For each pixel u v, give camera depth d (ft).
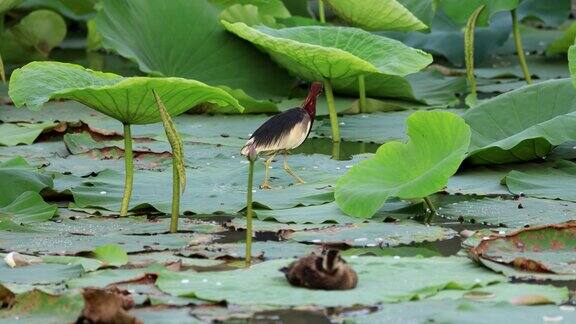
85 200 39.96
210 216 38.60
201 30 62.18
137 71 68.03
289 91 63.21
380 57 50.85
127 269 31.27
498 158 44.32
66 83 35.86
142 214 38.65
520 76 68.85
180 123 56.24
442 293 28.37
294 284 28.84
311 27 53.26
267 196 40.32
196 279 29.45
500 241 33.04
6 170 40.73
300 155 47.50
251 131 53.93
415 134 38.60
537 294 28.02
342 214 37.88
